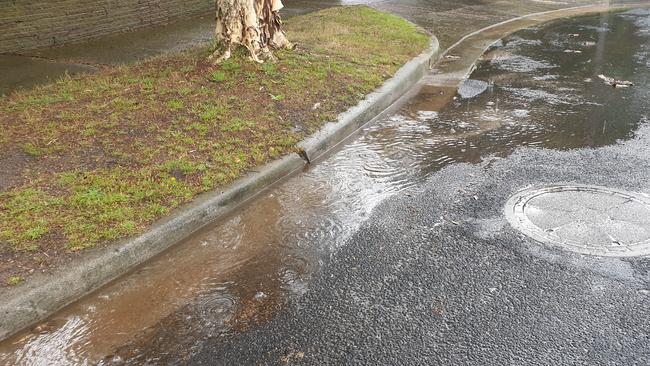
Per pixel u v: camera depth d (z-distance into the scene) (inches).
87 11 401.4
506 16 581.3
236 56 310.2
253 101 264.2
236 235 178.4
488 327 133.4
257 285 152.6
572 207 189.6
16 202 173.3
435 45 415.8
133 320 138.9
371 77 319.0
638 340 128.6
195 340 131.6
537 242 169.0
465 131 269.7
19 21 359.6
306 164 233.5
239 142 226.4
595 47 445.1
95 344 130.7
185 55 334.0
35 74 312.7
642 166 222.5
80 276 147.1
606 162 227.1
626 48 441.1
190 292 149.9
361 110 279.6
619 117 283.9
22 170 194.7
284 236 177.6
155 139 222.1
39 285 140.0
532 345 127.2
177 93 267.0
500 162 230.8
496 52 431.2
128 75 295.6
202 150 216.5
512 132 266.4
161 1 464.8
